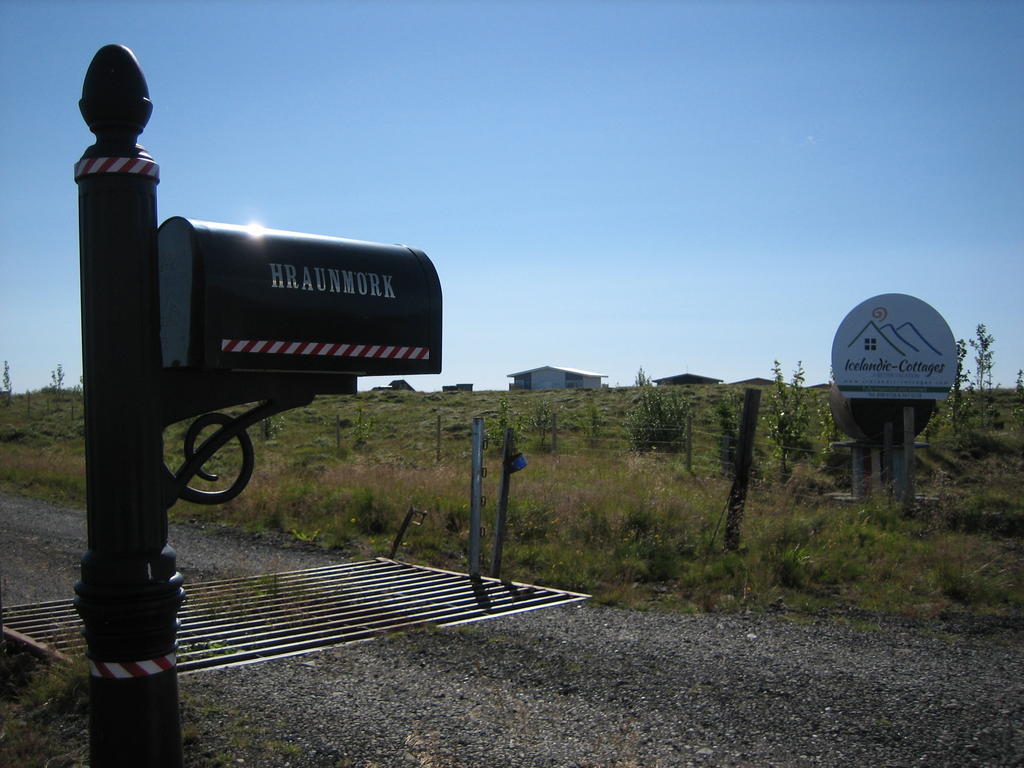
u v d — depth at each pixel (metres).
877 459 13.13
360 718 4.62
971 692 5.00
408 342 3.70
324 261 3.50
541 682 5.23
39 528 11.58
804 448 17.19
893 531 10.10
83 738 4.37
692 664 5.57
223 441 3.45
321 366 3.46
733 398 21.69
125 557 3.07
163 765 3.11
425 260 3.86
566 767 4.01
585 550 9.25
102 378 3.06
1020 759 4.05
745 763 4.04
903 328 13.22
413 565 8.95
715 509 11.00
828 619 6.79
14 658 5.41
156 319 3.15
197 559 9.52
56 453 21.94
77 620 6.61
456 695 4.99
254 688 5.11
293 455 20.78
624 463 16.53
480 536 9.30
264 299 3.31
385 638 6.22
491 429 22.23
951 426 18.83
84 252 3.09
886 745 4.23
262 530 11.36
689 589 7.89
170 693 3.15
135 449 3.08
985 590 7.44
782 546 8.91
